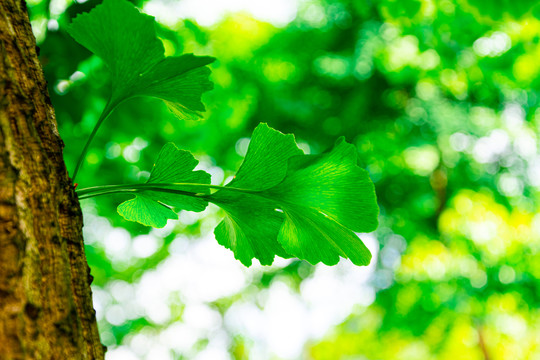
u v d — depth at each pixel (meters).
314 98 9.12
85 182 4.86
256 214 1.38
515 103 8.33
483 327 10.38
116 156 4.92
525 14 4.78
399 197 9.66
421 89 8.71
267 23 8.30
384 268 9.98
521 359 10.89
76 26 1.16
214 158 7.95
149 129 4.79
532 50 5.82
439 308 9.94
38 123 0.97
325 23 8.70
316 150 8.91
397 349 14.12
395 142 9.18
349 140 8.94
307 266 10.95
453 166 9.34
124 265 11.33
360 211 1.28
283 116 8.41
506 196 9.39
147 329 13.72
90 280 0.98
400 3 5.43
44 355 0.80
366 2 7.41
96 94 4.18
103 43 1.20
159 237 8.56
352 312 13.94
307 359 17.58
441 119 8.52
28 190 0.88
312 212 1.31
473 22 5.37
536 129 8.78
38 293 0.83
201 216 8.71
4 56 0.96
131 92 1.28
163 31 4.56
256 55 8.42
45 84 1.05
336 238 1.35
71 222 0.97
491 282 9.57
